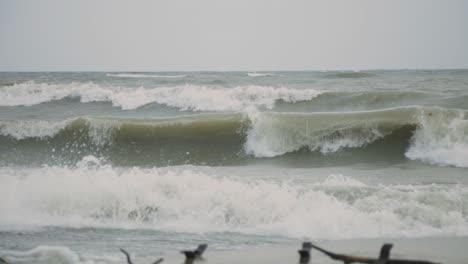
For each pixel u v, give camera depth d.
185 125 41.50
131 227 20.36
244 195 22.23
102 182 23.11
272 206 21.53
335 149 38.78
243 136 40.50
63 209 21.97
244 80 82.56
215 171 32.56
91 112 52.50
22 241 18.06
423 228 19.73
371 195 22.75
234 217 21.11
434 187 24.16
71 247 17.36
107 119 42.19
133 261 15.65
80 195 22.30
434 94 49.56
